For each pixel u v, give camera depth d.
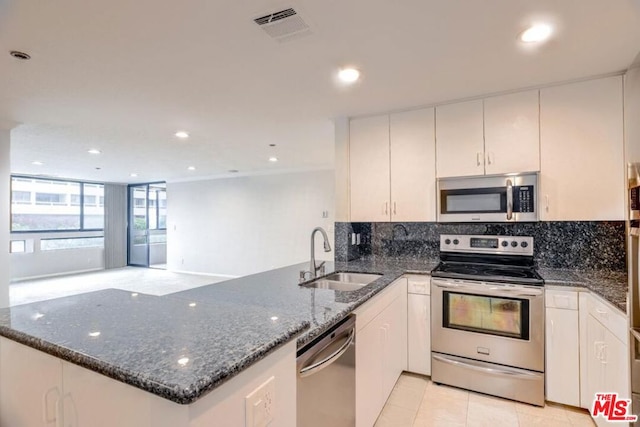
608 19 1.61
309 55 1.96
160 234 9.14
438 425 2.10
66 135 3.79
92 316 1.13
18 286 6.55
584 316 2.16
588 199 2.32
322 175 6.49
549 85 2.41
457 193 2.70
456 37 1.77
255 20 1.60
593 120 2.30
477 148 2.65
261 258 7.05
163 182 8.62
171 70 2.14
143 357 0.79
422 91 2.52
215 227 7.64
